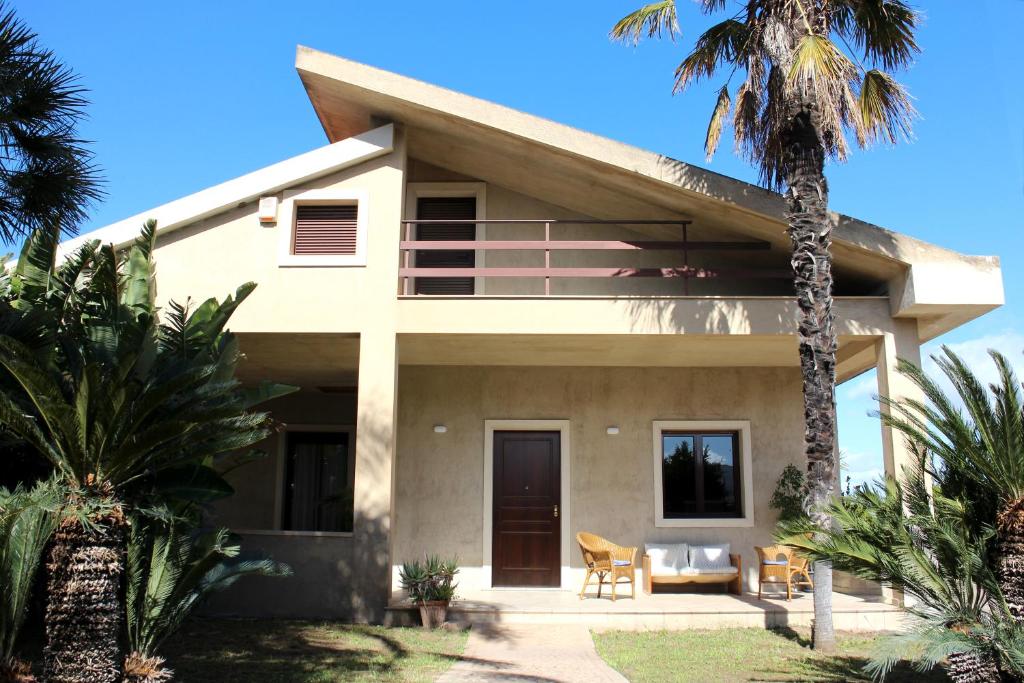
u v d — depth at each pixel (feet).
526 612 31.45
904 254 31.07
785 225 32.19
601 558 34.68
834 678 23.73
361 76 33.06
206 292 33.27
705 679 23.54
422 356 37.35
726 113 31.30
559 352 36.24
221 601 31.37
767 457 38.96
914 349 32.48
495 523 38.65
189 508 23.89
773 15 28.27
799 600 34.06
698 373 39.73
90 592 19.29
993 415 20.81
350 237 34.37
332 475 46.14
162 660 21.09
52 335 21.54
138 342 21.58
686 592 37.22
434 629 30.04
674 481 39.29
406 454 38.86
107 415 19.61
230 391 23.35
